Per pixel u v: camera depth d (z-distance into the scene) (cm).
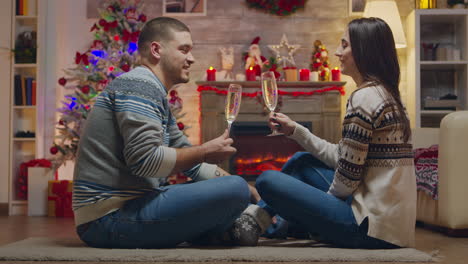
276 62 485
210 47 501
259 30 502
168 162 162
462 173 258
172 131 203
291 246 191
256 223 187
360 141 172
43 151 462
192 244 192
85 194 170
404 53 502
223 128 480
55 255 162
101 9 445
